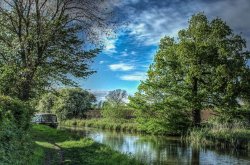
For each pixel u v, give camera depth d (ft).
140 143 115.03
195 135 124.67
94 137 135.23
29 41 82.17
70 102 273.13
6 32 83.41
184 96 142.82
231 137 110.83
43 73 88.48
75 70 90.33
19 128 41.04
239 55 142.41
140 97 157.07
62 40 87.71
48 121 163.32
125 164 60.03
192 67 141.08
